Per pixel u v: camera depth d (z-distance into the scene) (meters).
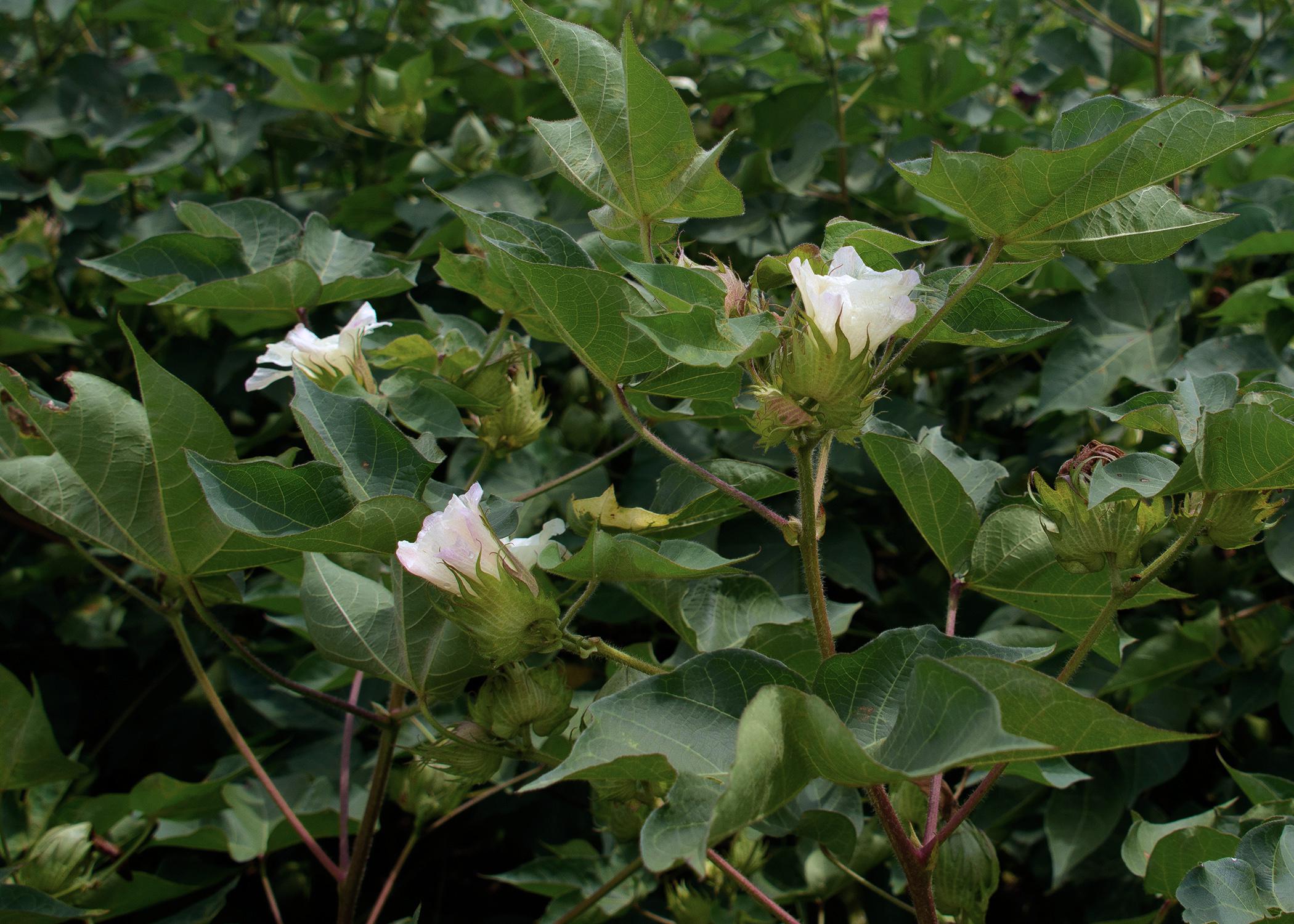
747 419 0.58
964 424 1.27
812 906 1.16
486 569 0.62
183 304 0.84
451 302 1.26
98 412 0.68
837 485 1.19
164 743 1.22
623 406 0.65
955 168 0.58
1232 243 1.15
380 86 1.33
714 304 0.58
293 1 1.72
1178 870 0.73
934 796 0.63
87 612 1.22
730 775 0.54
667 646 1.20
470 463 1.06
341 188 1.47
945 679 0.52
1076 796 0.97
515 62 1.51
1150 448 1.07
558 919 0.89
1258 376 1.04
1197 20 1.52
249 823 0.99
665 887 0.95
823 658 0.61
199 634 1.25
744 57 1.50
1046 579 0.71
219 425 0.67
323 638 0.71
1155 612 1.11
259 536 0.62
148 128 1.43
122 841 0.98
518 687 0.65
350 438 0.67
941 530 0.74
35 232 1.36
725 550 1.07
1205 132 0.56
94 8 1.78
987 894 0.69
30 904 0.77
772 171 1.27
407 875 1.21
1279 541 0.97
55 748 0.86
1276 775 1.02
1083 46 1.53
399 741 1.02
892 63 1.46
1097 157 0.56
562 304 0.61
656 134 0.62
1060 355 1.10
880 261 0.64
